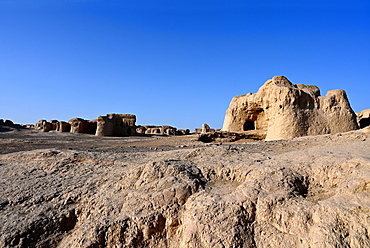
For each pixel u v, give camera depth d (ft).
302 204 18.56
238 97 84.84
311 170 22.21
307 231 17.06
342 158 22.30
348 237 15.62
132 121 136.98
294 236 17.03
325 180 21.24
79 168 31.86
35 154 37.06
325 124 57.82
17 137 93.40
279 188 20.17
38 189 26.48
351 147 28.17
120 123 135.33
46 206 23.73
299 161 24.38
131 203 21.63
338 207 17.02
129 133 138.62
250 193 19.70
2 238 19.52
